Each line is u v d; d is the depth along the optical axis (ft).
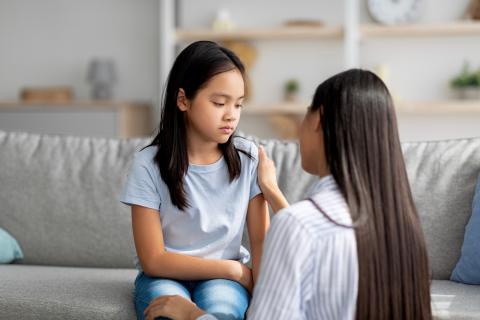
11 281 6.50
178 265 5.64
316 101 4.65
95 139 8.10
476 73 16.39
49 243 7.73
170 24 17.28
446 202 7.07
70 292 6.16
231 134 5.90
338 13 17.53
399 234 4.39
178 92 5.71
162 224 5.93
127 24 18.83
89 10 18.93
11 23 19.19
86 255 7.66
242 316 5.32
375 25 16.49
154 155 5.88
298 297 4.30
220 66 5.52
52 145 8.07
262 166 5.76
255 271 5.81
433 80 17.20
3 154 8.05
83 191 7.76
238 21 18.01
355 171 4.37
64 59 19.07
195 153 5.91
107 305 5.87
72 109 17.21
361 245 4.30
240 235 6.04
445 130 17.22
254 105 17.03
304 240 4.29
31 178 7.90
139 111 17.97
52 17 19.07
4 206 7.86
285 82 17.83
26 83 19.22
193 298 5.65
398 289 4.38
